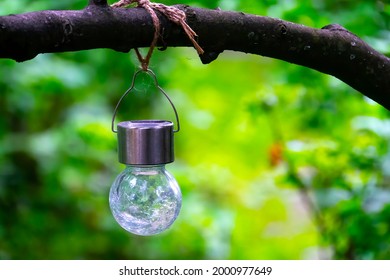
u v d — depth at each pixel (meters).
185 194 4.69
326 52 2.06
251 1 3.25
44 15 1.73
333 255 3.63
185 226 4.70
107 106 5.16
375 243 3.18
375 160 3.35
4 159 4.92
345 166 3.44
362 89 2.16
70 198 4.91
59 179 4.77
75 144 4.75
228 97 6.60
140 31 1.85
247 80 6.62
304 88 3.56
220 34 1.94
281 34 1.99
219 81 6.52
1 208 4.75
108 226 4.84
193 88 6.23
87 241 5.02
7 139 4.92
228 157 6.57
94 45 1.81
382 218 3.12
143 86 2.44
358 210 3.20
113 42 1.83
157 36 1.86
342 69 2.11
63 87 4.40
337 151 3.38
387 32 3.37
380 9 3.38
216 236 4.86
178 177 4.64
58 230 4.90
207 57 1.99
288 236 6.30
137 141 2.11
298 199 6.52
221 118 6.48
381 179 3.43
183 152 6.57
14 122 5.16
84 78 4.38
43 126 5.41
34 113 5.29
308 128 3.74
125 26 1.82
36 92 4.55
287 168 3.65
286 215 6.56
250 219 6.37
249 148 6.27
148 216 2.13
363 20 3.37
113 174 4.96
